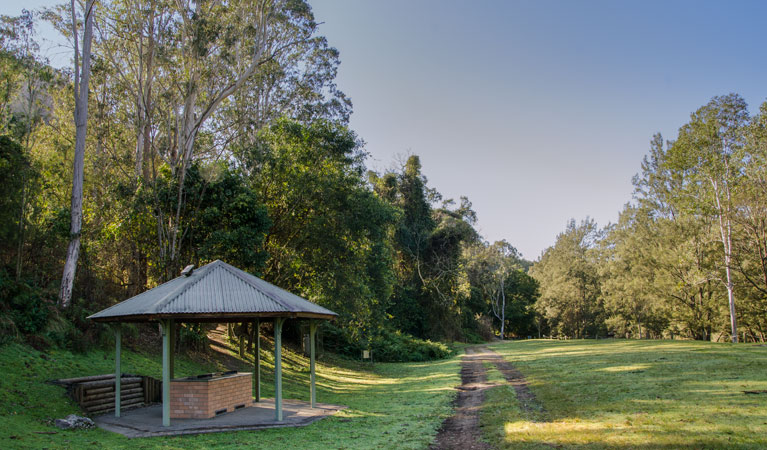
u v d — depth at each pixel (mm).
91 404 12406
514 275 81375
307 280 23922
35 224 17953
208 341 24734
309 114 31844
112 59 24031
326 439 10422
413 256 52969
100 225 21609
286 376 23234
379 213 24734
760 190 32000
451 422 12398
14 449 7914
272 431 11273
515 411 12891
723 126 34344
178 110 26500
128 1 23688
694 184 36469
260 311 11789
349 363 33219
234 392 13938
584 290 66125
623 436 8969
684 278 41531
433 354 38719
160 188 21359
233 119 30734
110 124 26688
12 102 18812
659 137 45844
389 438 10523
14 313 14836
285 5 27062
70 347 15555
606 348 33344
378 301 27969
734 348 26109
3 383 11430
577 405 12953
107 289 22250
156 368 17344
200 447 9547
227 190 21250
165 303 11633
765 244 32844
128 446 9414
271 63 29328
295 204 23062
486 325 66125
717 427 9031
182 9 23906
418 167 56969
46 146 21891
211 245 19812
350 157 24484
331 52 32000
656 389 14078
